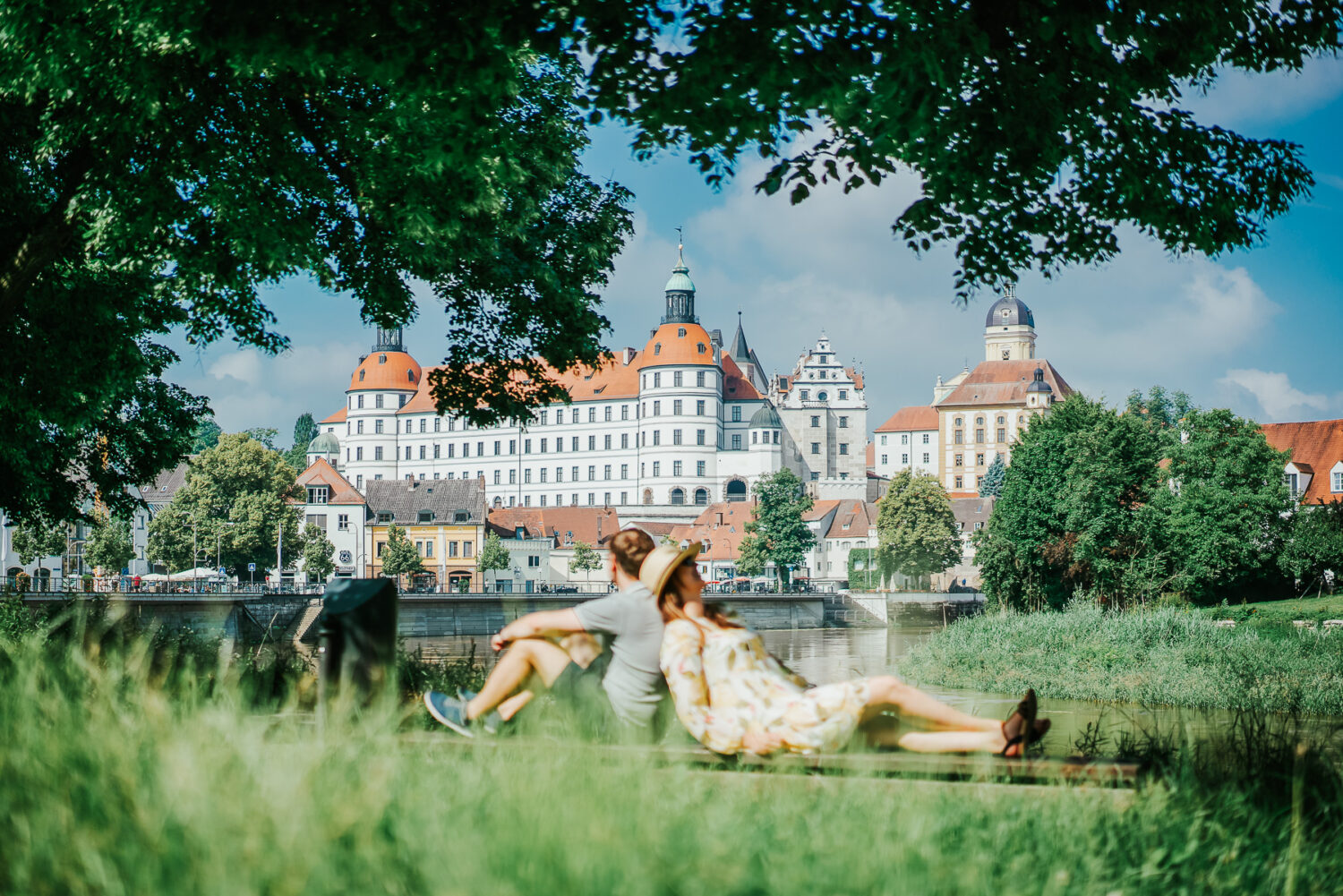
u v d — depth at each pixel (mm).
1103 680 23703
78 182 14422
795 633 80625
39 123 14492
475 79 9898
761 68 9477
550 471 169250
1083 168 12039
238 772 3328
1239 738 7297
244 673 6793
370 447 178875
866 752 5066
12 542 78625
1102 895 3414
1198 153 11930
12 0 12156
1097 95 11102
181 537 91688
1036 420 60938
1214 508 58000
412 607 74562
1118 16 10234
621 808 3377
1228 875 3775
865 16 9570
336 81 15016
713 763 5121
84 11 12125
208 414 29938
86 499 29531
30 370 18688
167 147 14133
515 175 15141
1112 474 56062
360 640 5762
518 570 128750
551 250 21953
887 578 115812
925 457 190625
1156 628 28250
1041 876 3441
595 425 166625
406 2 9492
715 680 5277
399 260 19016
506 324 22469
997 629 31609
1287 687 19906
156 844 2855
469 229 17891
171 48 11789
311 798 3162
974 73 10516
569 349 22375
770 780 4516
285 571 94562
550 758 3977
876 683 5051
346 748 3871
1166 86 11023
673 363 160500
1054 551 58000
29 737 3492
